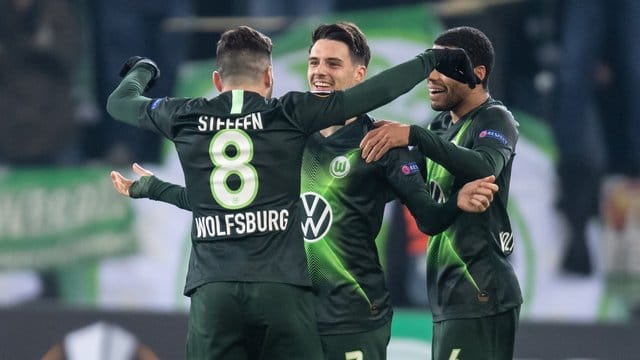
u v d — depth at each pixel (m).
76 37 34.06
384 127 15.81
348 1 33.06
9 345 32.19
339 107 14.89
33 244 33.91
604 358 30.73
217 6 33.59
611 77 32.28
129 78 16.61
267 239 14.78
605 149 32.34
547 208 32.34
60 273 33.84
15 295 33.88
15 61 34.03
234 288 14.69
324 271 16.88
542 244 32.28
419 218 15.97
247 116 14.94
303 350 14.91
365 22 32.97
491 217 16.73
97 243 33.81
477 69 16.88
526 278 32.28
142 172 16.88
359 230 16.88
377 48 32.88
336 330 16.88
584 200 32.19
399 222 31.81
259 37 15.41
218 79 15.80
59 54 34.06
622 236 32.03
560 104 32.41
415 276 31.72
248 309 14.73
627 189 32.09
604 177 32.25
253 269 14.68
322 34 17.36
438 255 16.95
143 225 33.59
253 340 15.06
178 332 31.88
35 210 34.00
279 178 14.87
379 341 17.08
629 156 32.25
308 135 15.11
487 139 16.23
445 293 16.88
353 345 16.91
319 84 17.27
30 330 32.19
